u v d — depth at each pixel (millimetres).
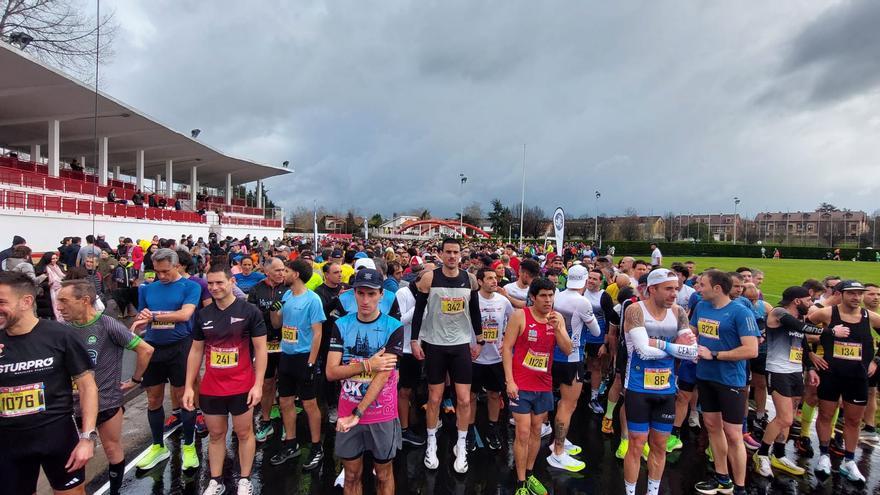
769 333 4523
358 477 3371
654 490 3736
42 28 20219
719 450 4035
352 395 3299
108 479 4105
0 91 20219
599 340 5977
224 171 47188
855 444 4340
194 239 29359
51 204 16969
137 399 6246
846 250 53625
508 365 3953
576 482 4273
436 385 4496
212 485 3705
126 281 12008
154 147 33531
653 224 83750
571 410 4586
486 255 8680
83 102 22250
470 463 4602
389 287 6230
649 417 3732
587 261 9625
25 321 2791
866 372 4289
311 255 11156
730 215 97000
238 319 3705
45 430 2824
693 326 4371
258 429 5164
